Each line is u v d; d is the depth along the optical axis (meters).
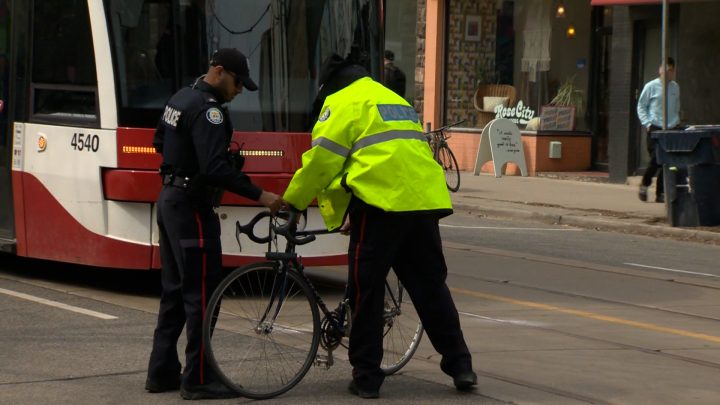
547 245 34.97
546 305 24.52
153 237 23.36
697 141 37.84
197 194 15.87
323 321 16.86
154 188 23.03
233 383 16.14
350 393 16.77
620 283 27.78
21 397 16.12
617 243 36.19
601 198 46.16
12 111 25.38
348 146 15.95
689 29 49.31
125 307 22.88
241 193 15.89
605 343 20.83
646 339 21.33
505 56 57.91
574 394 17.08
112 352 18.95
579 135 55.19
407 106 16.56
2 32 25.64
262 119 23.33
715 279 29.06
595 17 54.59
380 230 16.20
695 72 49.38
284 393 16.59
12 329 20.59
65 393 16.38
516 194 47.19
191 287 16.02
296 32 23.86
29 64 24.95
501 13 57.91
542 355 19.69
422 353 19.66
